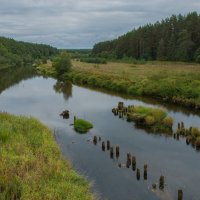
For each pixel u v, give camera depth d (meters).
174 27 136.75
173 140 29.27
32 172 16.06
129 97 53.28
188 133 30.27
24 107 45.38
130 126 34.12
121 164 23.03
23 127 24.94
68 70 90.56
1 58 129.50
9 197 13.27
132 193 18.67
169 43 128.50
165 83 52.38
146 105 45.56
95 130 32.53
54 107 45.41
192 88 48.09
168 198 18.22
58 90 63.47
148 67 100.00
